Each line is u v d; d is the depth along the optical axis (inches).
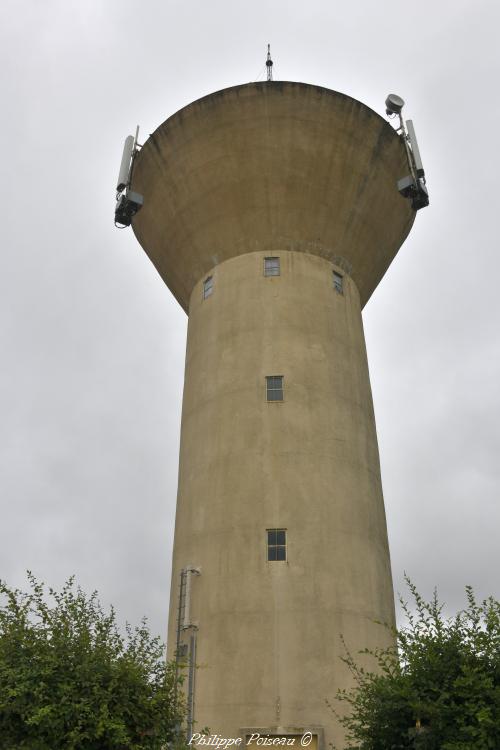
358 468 852.0
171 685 518.3
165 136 973.8
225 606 756.6
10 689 460.1
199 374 922.7
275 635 733.3
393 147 975.6
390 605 823.7
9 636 499.2
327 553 775.7
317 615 740.7
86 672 485.7
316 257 952.9
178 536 851.4
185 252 1003.9
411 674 487.2
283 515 789.9
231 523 797.2
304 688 708.0
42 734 458.6
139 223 1058.1
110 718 470.6
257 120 922.7
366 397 929.5
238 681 718.5
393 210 1000.9
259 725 696.4
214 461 844.6
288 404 851.4
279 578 758.5
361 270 1003.9
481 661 478.6
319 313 916.6
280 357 879.1
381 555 830.5
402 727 486.9
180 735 526.9
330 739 687.1
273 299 913.5
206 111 936.9
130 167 1010.1
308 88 919.0
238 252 954.7
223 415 864.9
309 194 935.0
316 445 832.9
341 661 725.9
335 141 928.9
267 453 825.5
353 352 932.6
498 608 501.4
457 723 455.5
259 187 932.0
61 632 514.6
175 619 800.9
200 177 951.0
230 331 911.0
